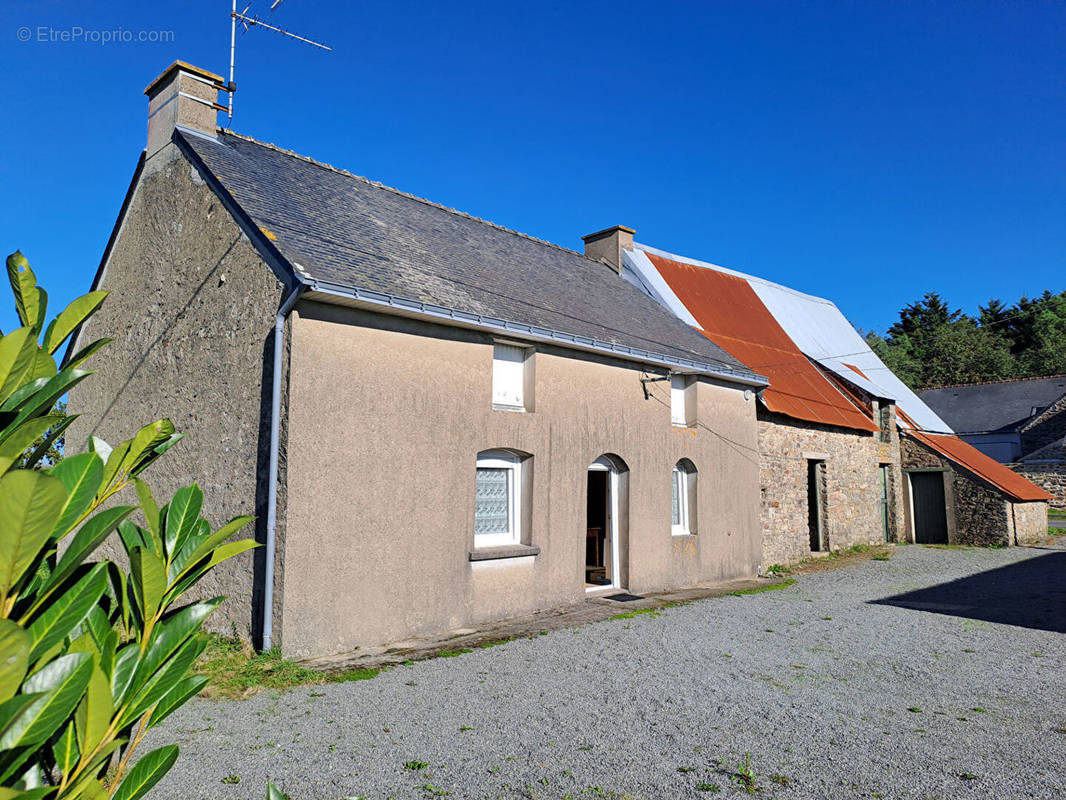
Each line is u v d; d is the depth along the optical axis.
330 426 7.59
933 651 7.79
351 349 7.85
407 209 12.37
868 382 20.61
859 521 18.19
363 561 7.75
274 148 11.47
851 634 8.56
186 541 2.28
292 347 7.39
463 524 8.81
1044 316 53.53
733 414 13.78
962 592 11.73
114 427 10.45
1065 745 5.07
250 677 6.44
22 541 1.49
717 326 17.17
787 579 13.33
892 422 19.91
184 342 9.23
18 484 1.42
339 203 10.62
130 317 10.52
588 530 13.80
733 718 5.57
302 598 7.23
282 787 4.24
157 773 2.00
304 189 10.39
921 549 18.23
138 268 10.50
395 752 4.80
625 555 11.33
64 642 1.94
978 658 7.51
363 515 7.79
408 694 6.07
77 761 1.78
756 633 8.53
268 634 7.11
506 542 9.70
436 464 8.55
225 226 8.77
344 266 8.15
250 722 5.38
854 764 4.71
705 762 4.71
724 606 10.27
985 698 6.18
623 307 13.89
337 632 7.48
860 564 15.52
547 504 9.94
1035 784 4.43
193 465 8.75
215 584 8.15
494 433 9.27
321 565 7.40
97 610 2.08
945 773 4.58
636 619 9.26
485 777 4.43
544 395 10.03
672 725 5.40
